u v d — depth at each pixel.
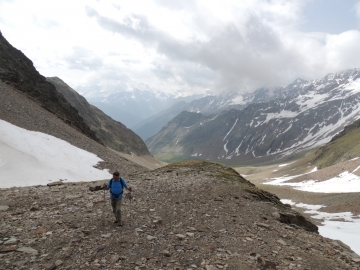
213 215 15.20
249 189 24.11
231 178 28.66
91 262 7.91
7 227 9.99
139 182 22.42
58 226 10.55
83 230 10.31
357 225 53.34
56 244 8.87
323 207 80.50
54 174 37.09
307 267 9.86
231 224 14.08
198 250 9.88
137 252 9.03
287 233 14.56
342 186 104.38
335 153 165.12
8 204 13.94
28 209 13.10
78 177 40.75
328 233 45.00
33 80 99.00
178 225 12.55
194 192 20.17
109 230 10.70
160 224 12.34
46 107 84.94
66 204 14.34
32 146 44.31
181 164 37.78
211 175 28.75
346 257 12.60
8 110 54.62
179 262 8.71
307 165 195.12
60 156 47.03
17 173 31.80
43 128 56.59
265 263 9.22
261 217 16.77
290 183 149.00
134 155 196.62
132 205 14.77
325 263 10.84
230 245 10.91
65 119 89.69
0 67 84.62
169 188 20.44
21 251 8.05
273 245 11.83
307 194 102.62
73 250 8.54
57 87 186.88
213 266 8.58
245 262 9.30
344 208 71.44
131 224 11.69
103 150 70.75
